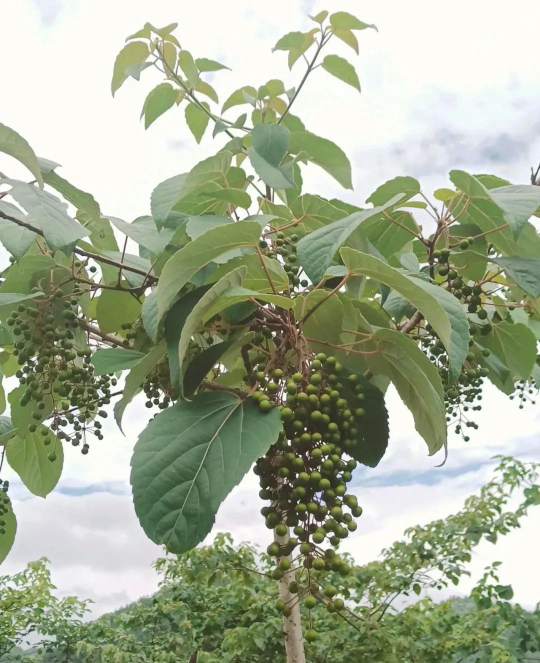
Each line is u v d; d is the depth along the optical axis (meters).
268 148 2.51
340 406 1.65
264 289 1.97
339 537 1.46
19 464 2.93
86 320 2.67
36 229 2.03
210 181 2.47
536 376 2.96
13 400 2.61
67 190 2.30
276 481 1.58
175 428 1.55
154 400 2.36
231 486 1.42
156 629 6.91
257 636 5.76
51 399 2.59
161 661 6.35
